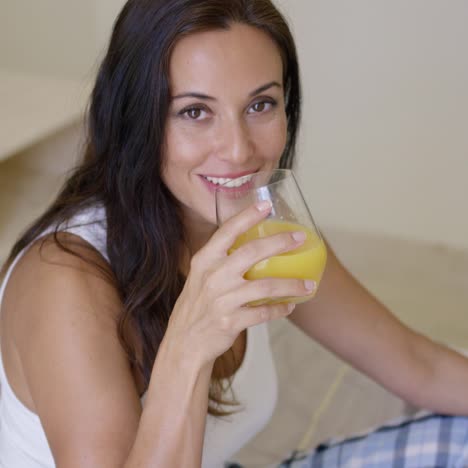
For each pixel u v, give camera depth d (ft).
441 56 11.61
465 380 5.57
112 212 4.57
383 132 12.39
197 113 4.22
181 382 3.63
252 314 3.40
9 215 9.05
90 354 4.02
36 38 13.32
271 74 4.22
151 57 4.10
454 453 5.13
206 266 3.43
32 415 4.40
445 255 12.37
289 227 3.65
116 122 4.43
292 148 5.29
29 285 4.28
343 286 5.49
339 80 12.33
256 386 5.15
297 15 12.10
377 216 12.96
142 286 4.44
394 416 8.36
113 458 3.76
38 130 8.73
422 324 10.55
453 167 12.17
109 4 13.08
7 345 4.41
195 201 4.48
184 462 3.69
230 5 4.02
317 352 9.37
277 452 7.81
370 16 11.75
